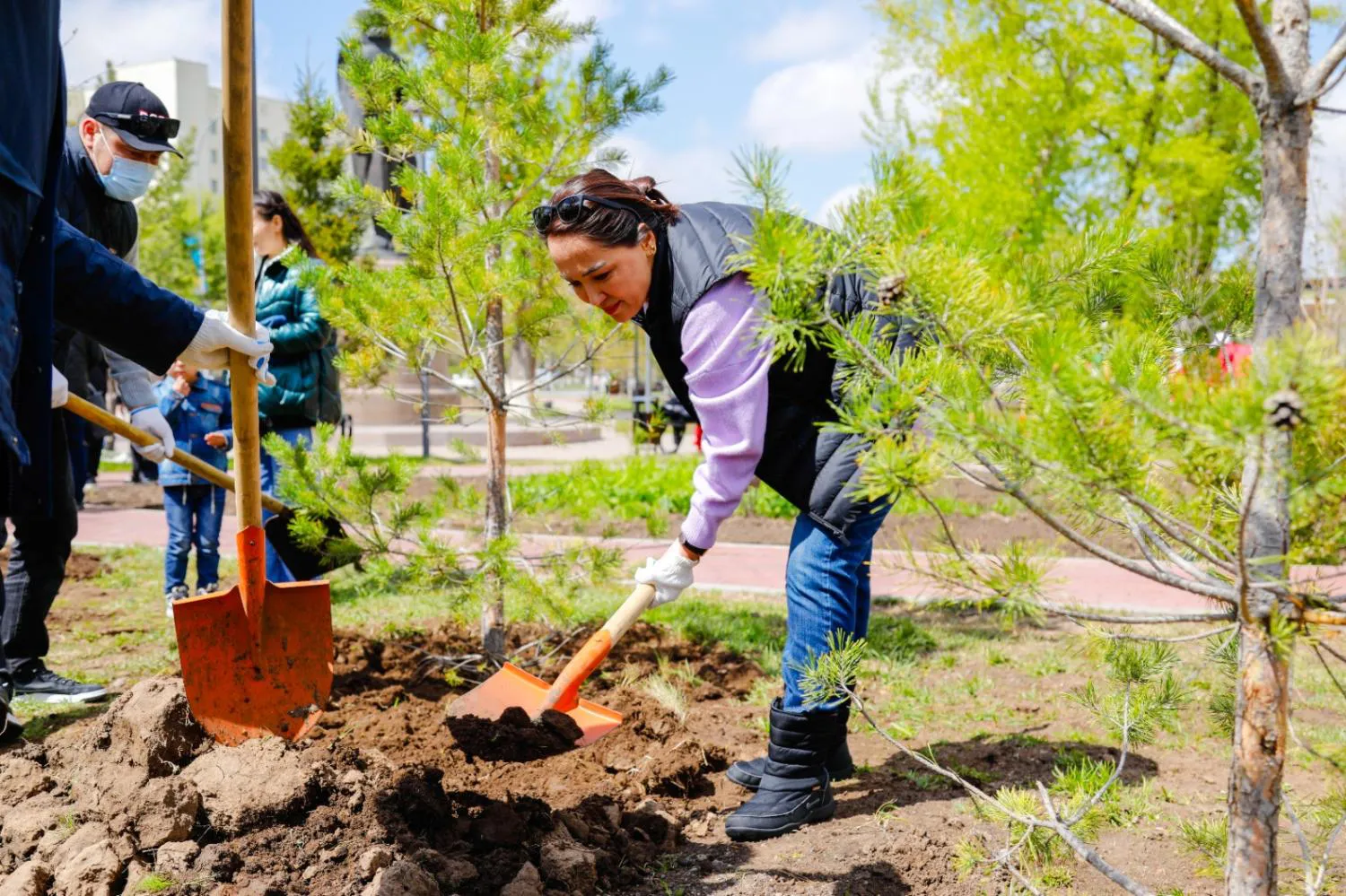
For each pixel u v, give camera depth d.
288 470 4.11
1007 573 1.78
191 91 74.00
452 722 3.26
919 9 14.89
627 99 4.23
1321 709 4.04
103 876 2.26
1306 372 1.29
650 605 3.13
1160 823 2.93
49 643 4.90
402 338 4.00
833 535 2.77
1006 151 14.43
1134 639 2.25
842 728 2.95
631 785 3.13
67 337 4.09
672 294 2.63
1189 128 13.93
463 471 13.65
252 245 2.84
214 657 2.83
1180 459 1.70
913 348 2.04
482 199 3.74
